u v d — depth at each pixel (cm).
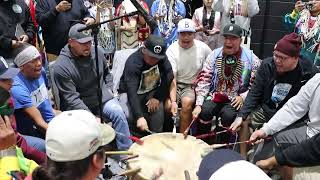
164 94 369
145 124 341
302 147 242
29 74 309
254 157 316
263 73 329
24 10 407
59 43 449
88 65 349
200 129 374
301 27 435
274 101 329
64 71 341
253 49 578
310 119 285
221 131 342
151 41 341
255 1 466
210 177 130
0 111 238
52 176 157
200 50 387
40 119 309
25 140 276
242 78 362
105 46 481
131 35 484
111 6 482
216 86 371
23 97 303
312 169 252
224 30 354
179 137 288
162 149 271
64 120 163
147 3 510
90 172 163
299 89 319
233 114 354
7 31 385
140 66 350
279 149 273
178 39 388
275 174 309
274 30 566
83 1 459
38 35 433
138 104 348
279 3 553
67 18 443
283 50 303
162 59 353
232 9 467
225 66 363
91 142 160
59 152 158
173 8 476
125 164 281
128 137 313
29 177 166
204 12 477
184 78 390
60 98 350
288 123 293
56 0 443
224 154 138
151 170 248
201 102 368
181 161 258
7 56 380
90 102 357
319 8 425
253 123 348
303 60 320
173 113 362
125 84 356
